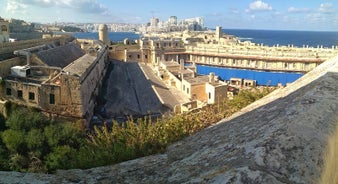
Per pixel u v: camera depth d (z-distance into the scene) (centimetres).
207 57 13600
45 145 4075
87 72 6375
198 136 1022
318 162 569
